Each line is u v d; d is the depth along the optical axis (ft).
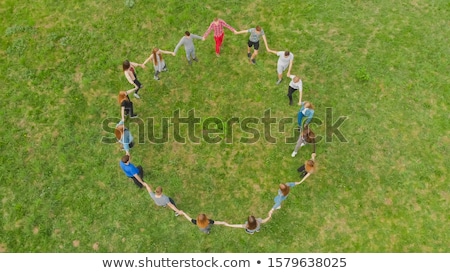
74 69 39.86
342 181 33.60
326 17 42.42
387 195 32.86
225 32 42.01
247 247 31.45
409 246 30.86
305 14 42.65
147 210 32.96
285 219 32.27
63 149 35.58
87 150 35.58
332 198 32.91
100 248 31.60
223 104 37.86
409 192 32.91
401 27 41.52
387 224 31.68
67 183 34.06
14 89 38.70
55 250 31.53
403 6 42.96
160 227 32.32
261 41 41.16
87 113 37.40
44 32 42.14
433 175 33.53
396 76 38.55
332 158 34.71
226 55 40.55
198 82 39.09
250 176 34.24
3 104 37.88
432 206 32.27
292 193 33.24
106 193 33.65
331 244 31.22
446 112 36.47
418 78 38.32
